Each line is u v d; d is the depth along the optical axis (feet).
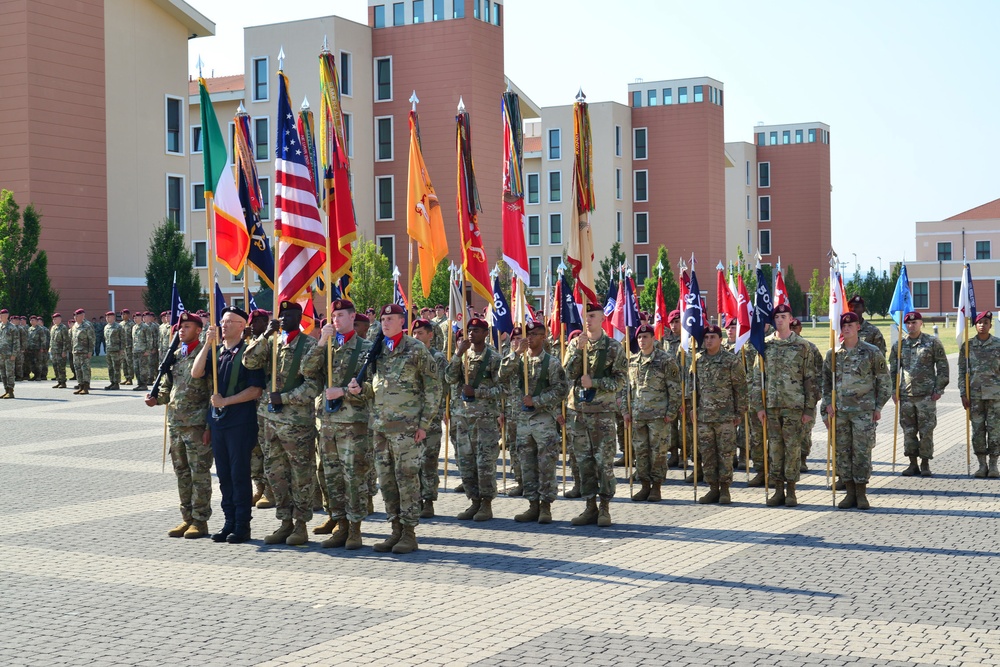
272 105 199.11
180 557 33.65
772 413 42.42
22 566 32.37
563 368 39.06
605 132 277.03
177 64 177.27
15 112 151.53
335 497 35.12
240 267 39.58
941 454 56.80
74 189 156.87
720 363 43.09
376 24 205.46
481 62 201.16
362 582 30.22
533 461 39.55
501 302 48.29
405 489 34.12
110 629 25.62
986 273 331.77
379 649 23.81
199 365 35.50
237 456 35.78
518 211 45.14
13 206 142.61
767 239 382.63
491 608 27.25
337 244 38.78
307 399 34.88
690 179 281.95
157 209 173.47
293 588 29.58
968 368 49.55
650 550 34.22
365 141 202.49
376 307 164.04
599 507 39.68
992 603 27.35
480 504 40.09
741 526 38.24
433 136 200.54
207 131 37.52
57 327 107.55
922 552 33.47
